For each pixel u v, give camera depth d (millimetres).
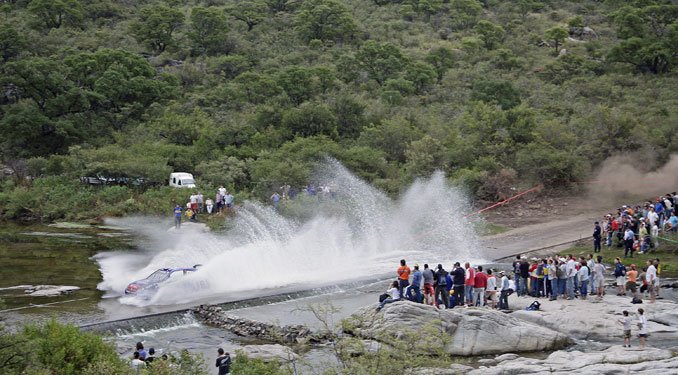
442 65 101062
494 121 63094
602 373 22422
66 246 44406
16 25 100750
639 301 30734
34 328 21359
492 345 26016
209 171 61281
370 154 61500
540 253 41938
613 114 62719
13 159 68375
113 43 102312
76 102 75312
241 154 65562
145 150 65625
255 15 120625
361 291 34531
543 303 30969
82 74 82375
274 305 31766
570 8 138625
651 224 40000
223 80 93000
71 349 20328
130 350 24781
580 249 41938
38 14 107812
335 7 116375
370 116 73250
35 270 37250
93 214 55000
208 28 107812
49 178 61031
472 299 30188
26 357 17719
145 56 101000
